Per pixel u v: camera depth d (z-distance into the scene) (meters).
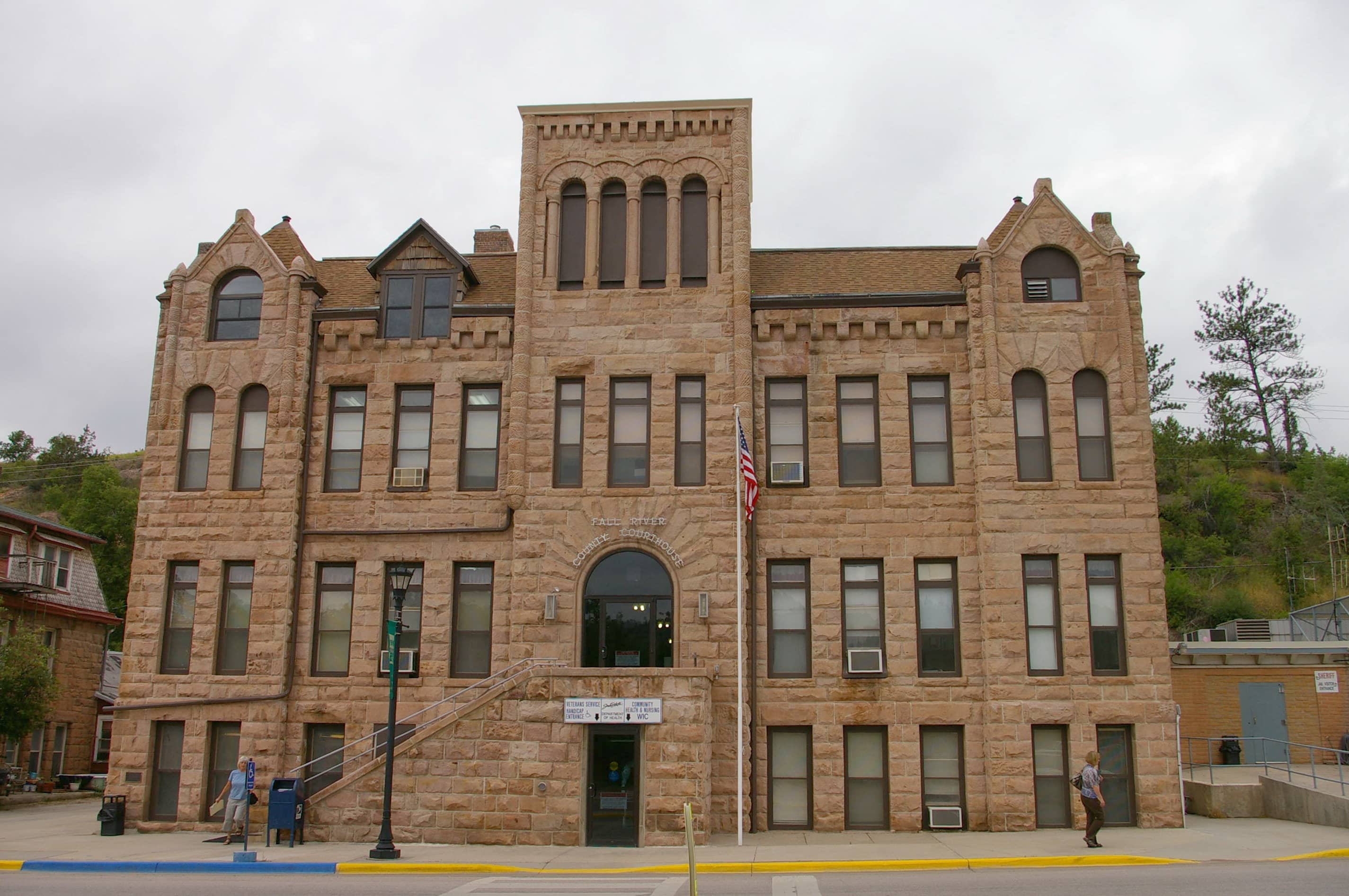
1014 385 24.56
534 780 21.14
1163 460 72.25
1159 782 22.45
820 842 21.30
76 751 39.06
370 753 24.00
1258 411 79.25
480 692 24.06
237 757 24.30
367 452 25.55
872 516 24.20
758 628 23.78
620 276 25.73
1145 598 23.20
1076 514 23.56
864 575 24.27
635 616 23.95
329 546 25.19
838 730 23.30
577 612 23.78
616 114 26.23
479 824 21.08
